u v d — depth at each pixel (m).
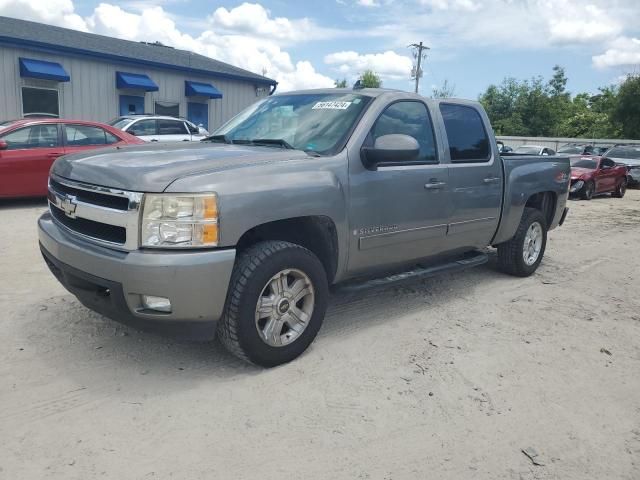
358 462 2.76
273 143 4.26
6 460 2.62
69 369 3.54
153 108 19.38
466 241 5.29
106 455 2.70
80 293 3.51
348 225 3.98
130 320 3.29
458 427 3.12
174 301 3.14
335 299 5.26
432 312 5.02
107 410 3.10
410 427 3.10
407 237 4.52
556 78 53.62
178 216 3.14
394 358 3.97
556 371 3.91
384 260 4.44
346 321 4.68
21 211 9.16
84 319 4.35
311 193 3.67
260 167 3.52
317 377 3.62
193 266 3.13
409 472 2.71
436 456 2.85
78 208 3.49
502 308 5.24
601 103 58.31
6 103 15.73
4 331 4.07
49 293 4.95
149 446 2.79
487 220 5.45
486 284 6.06
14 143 9.25
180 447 2.80
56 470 2.57
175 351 3.88
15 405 3.09
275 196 3.46
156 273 3.08
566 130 55.91
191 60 21.66
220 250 3.23
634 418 3.33
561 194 6.67
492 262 7.02
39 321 4.29
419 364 3.89
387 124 4.38
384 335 4.40
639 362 4.15
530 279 6.40
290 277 3.71
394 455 2.83
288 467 2.69
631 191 22.11
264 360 3.60
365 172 4.10
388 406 3.31
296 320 3.78
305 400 3.32
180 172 3.26
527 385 3.67
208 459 2.72
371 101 4.38
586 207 15.27
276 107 4.84
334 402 3.32
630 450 3.00
